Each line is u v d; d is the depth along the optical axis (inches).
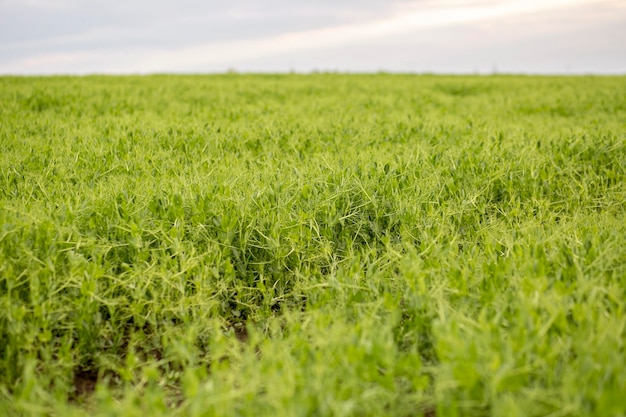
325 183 205.5
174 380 135.5
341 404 98.7
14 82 607.5
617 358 100.9
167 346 143.9
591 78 840.9
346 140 309.1
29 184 206.4
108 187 200.4
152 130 311.6
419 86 682.2
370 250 168.9
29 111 393.4
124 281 150.4
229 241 173.5
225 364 121.6
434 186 214.5
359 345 112.4
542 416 99.6
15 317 133.6
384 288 148.9
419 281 133.3
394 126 351.3
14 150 266.4
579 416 94.3
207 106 445.4
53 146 272.7
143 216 175.8
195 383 104.2
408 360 109.2
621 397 92.0
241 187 200.4
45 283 143.8
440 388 99.9
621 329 110.8
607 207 216.4
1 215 160.7
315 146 292.4
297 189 199.5
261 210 185.9
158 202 181.5
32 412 108.4
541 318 118.6
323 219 190.5
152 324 153.7
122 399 129.8
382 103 488.7
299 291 167.9
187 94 523.8
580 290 126.4
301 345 121.1
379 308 137.2
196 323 148.6
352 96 547.5
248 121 363.3
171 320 159.3
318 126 346.0
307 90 610.9
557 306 123.3
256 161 258.1
